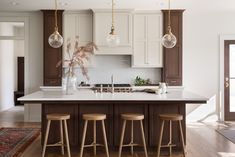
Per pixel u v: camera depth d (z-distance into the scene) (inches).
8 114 343.3
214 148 195.6
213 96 300.8
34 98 170.6
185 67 299.9
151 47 288.8
